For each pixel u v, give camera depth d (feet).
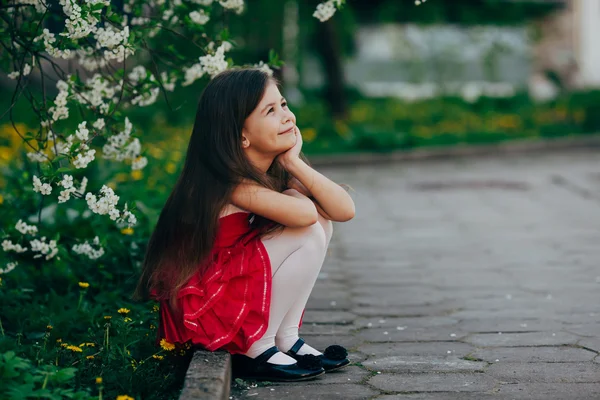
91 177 21.50
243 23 41.47
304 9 57.16
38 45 13.46
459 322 15.67
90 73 15.43
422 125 58.75
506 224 27.35
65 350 12.35
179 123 51.85
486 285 18.86
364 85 75.10
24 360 10.69
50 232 16.51
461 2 69.36
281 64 14.53
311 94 66.80
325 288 18.71
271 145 11.94
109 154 14.82
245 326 11.73
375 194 34.86
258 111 11.85
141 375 11.53
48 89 33.86
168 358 12.29
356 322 15.76
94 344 12.42
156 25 14.26
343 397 11.48
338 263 21.62
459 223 27.68
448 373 12.57
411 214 29.66
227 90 11.90
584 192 34.19
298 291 12.03
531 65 76.38
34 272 16.16
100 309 14.35
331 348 12.84
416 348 13.98
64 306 14.83
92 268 15.99
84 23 12.32
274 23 49.11
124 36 12.77
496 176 40.24
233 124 11.84
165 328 12.05
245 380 12.09
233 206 11.96
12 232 15.84
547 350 13.73
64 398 10.68
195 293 11.71
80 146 12.81
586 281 19.12
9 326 13.89
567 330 14.94
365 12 72.18
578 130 57.88
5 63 14.51
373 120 59.77
